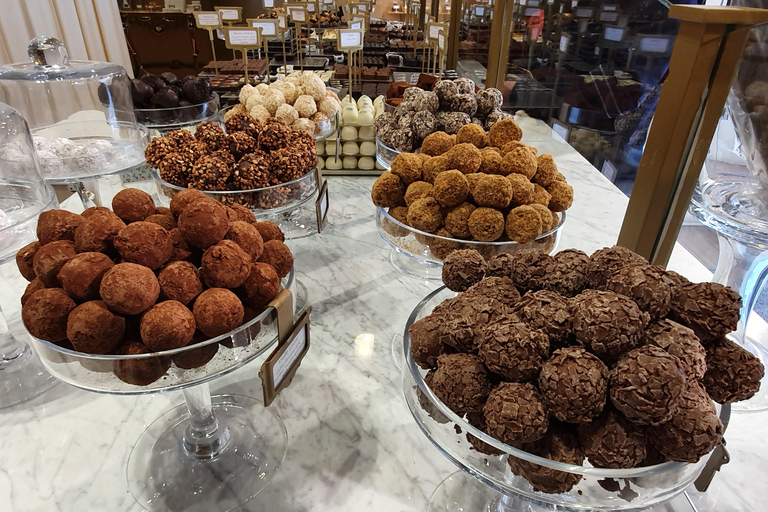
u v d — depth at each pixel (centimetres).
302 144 127
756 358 61
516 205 104
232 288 71
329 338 112
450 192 101
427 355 66
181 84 188
